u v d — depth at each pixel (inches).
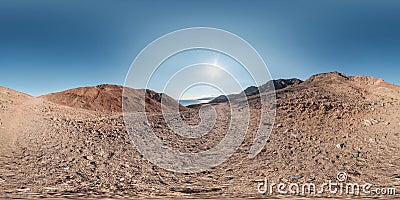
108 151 574.6
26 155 545.3
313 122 735.7
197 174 492.4
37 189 394.9
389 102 884.0
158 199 364.2
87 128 709.9
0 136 630.5
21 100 1034.7
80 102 1619.1
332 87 1096.2
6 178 435.5
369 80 1208.2
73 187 412.8
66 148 582.2
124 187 425.1
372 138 642.2
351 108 817.5
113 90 1860.2
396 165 514.6
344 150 588.7
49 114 867.4
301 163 528.1
